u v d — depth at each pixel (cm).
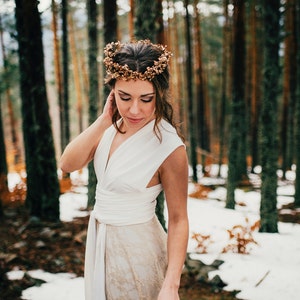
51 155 620
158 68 144
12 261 443
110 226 160
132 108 144
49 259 459
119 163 156
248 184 1268
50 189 622
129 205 158
